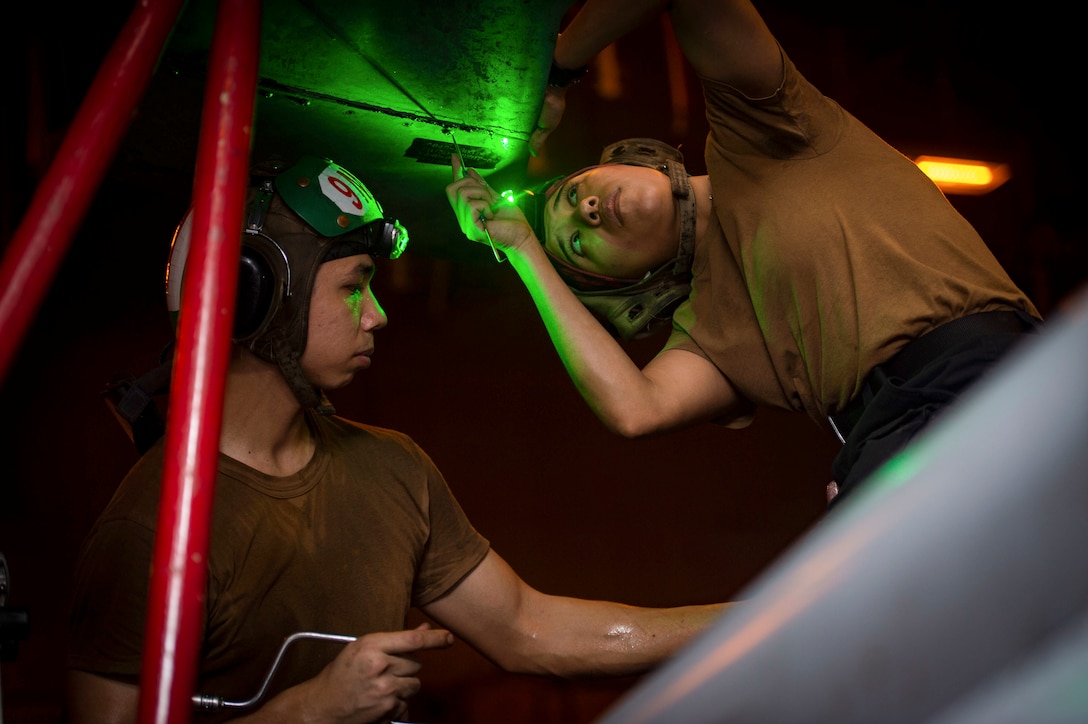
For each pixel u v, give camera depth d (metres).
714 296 2.09
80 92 4.95
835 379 1.79
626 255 2.26
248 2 0.89
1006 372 0.27
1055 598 0.23
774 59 1.83
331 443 1.78
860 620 0.27
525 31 1.58
